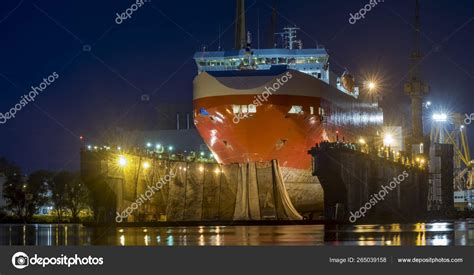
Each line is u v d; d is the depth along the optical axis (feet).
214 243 150.41
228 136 295.48
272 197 291.58
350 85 373.40
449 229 220.64
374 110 432.66
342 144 278.87
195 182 306.55
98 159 286.46
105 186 288.10
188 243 151.43
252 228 240.53
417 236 176.65
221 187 301.43
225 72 296.10
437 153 478.59
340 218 270.67
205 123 300.20
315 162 270.05
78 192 413.39
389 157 358.84
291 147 298.76
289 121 292.20
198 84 299.79
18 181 433.48
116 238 178.70
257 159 296.30
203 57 331.36
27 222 409.28
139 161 300.81
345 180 274.57
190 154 366.02
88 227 278.05
